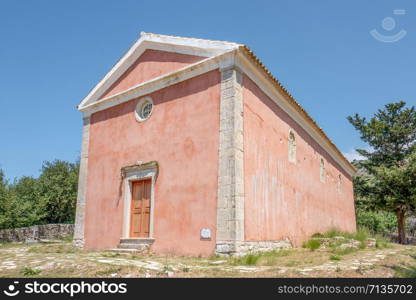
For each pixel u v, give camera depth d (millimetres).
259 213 9500
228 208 8453
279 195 11047
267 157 10539
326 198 16594
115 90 12922
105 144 12508
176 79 10641
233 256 8031
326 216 16109
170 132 10391
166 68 11273
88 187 12586
